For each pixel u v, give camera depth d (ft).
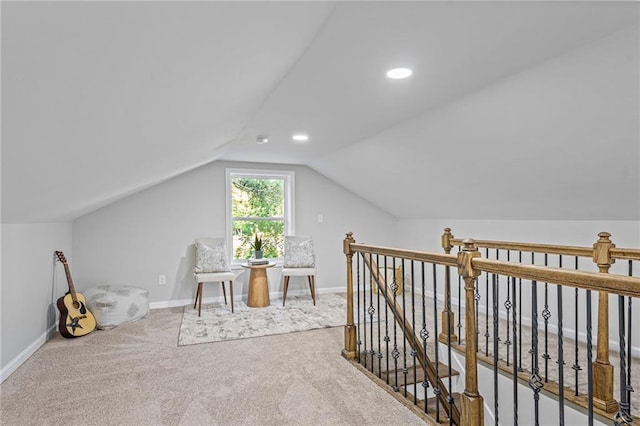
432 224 17.03
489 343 10.64
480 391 9.77
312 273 15.80
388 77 7.19
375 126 10.76
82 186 7.72
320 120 10.18
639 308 9.61
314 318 13.51
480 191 12.07
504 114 8.19
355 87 7.72
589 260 10.80
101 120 4.09
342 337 11.37
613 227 10.29
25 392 7.82
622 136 7.16
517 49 6.02
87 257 14.43
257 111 9.34
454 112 8.95
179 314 14.17
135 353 10.08
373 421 6.66
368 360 9.50
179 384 8.16
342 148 13.84
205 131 8.07
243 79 5.54
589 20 5.18
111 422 6.65
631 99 6.34
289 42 5.01
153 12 2.38
